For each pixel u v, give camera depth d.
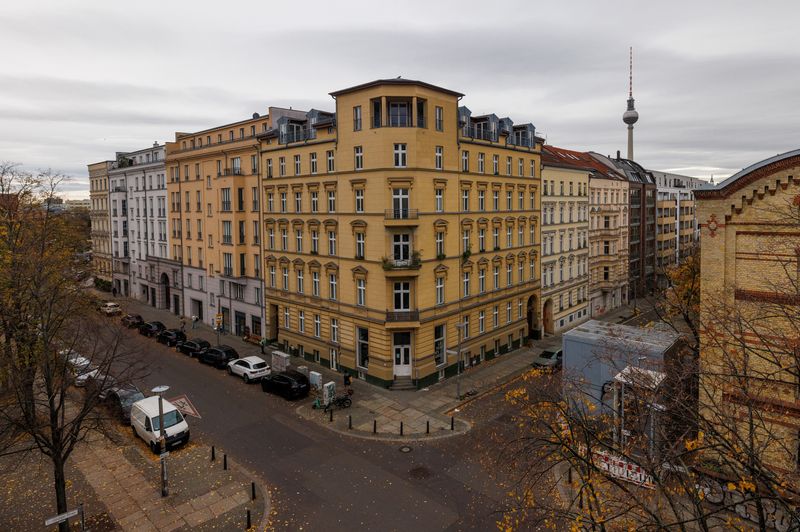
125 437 26.62
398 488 21.48
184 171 55.03
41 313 20.20
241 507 20.08
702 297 19.41
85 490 21.31
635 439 13.28
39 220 31.70
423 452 24.84
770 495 10.52
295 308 41.66
